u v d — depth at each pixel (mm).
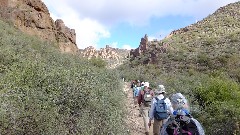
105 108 8766
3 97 6629
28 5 41625
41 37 40500
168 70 67625
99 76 14578
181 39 98062
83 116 7707
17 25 37250
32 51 18938
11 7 38656
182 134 4215
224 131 9680
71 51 47406
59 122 6879
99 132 8195
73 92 7918
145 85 11562
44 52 22250
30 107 6496
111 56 173875
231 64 58312
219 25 107750
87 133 7449
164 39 98875
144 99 11164
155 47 84125
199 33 102500
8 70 9719
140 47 96125
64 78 8227
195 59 66250
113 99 11508
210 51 71000
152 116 8883
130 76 48969
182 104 4492
